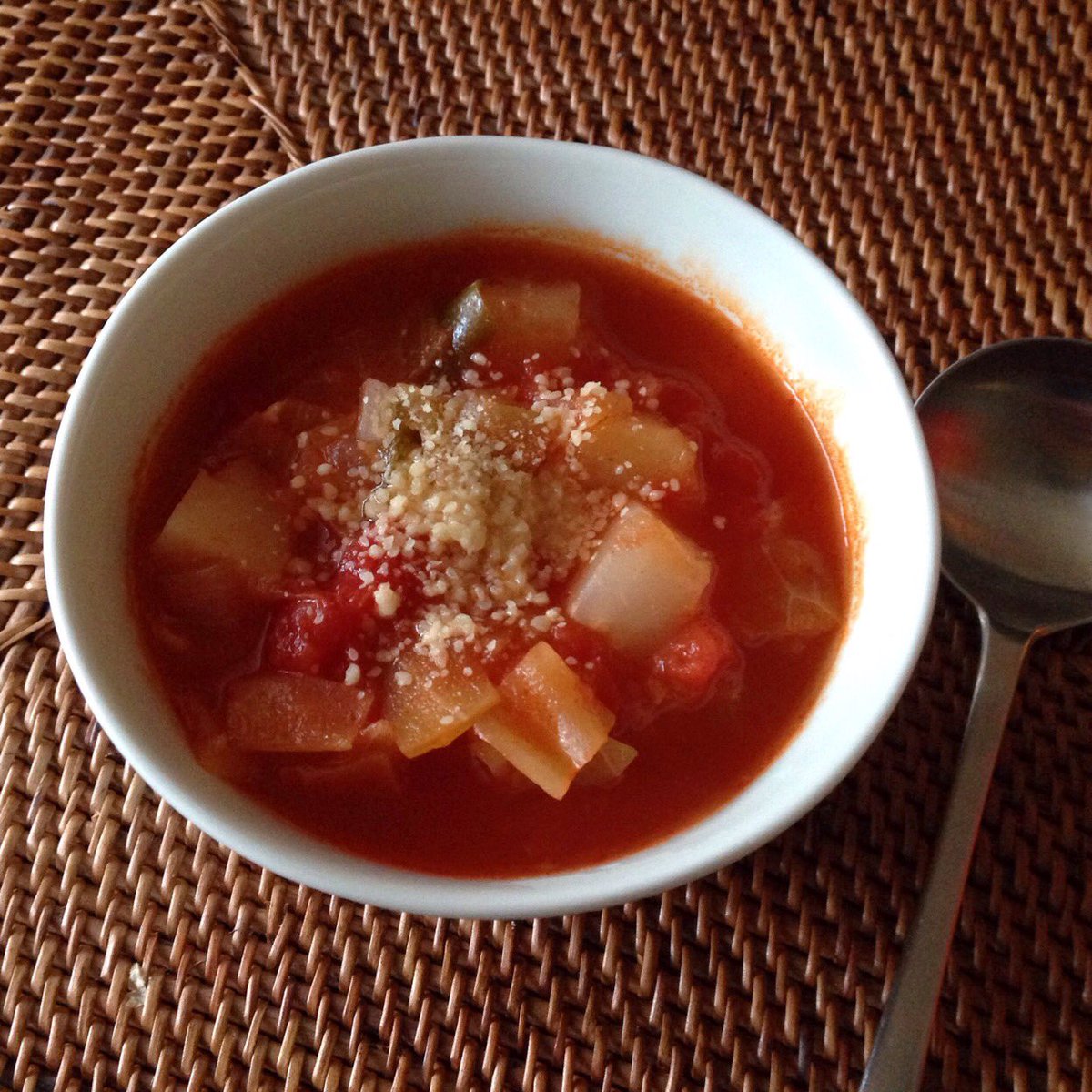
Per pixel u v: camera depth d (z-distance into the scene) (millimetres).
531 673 296
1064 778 316
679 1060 298
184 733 293
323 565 308
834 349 309
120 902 307
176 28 368
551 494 312
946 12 371
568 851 292
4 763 314
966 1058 300
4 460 333
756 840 266
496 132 360
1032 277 350
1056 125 364
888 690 276
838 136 361
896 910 306
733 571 315
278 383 323
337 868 265
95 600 284
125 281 347
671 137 360
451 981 302
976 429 334
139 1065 298
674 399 326
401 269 327
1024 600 322
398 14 368
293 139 357
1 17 368
